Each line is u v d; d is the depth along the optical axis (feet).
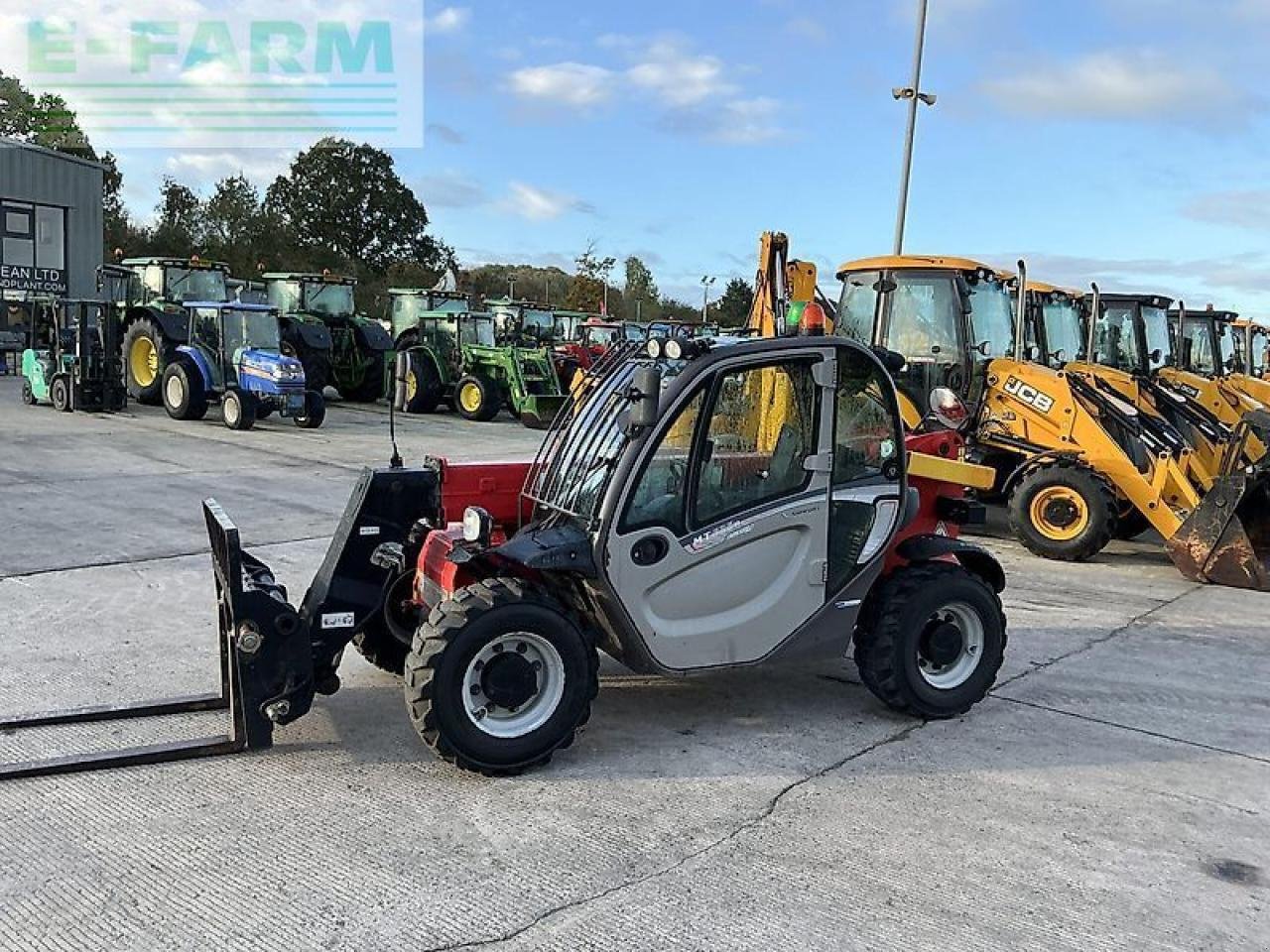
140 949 9.70
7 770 13.19
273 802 12.82
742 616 14.87
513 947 9.91
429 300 76.64
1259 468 27.94
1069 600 24.97
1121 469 28.99
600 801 13.15
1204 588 26.63
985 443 31.27
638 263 207.82
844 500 15.30
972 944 10.24
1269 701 17.95
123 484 34.68
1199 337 52.06
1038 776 14.43
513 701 13.65
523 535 14.30
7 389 69.05
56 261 89.56
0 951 9.62
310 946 9.82
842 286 34.30
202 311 54.19
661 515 14.12
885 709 16.83
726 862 11.69
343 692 16.72
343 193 232.94
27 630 19.24
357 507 15.25
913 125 53.21
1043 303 38.27
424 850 11.73
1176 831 12.92
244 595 13.71
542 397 60.34
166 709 15.47
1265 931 10.71
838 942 10.18
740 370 14.42
